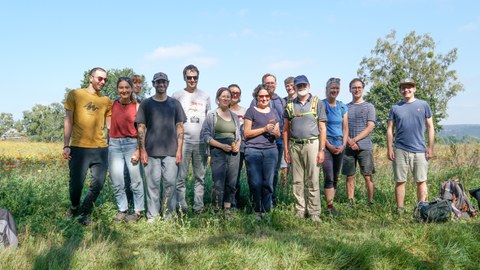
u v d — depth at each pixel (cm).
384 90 4041
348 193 757
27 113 8156
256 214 628
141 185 625
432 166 1124
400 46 6138
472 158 1133
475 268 484
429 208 627
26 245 450
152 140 593
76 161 574
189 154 662
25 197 643
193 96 673
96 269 404
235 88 749
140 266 410
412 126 684
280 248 455
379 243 488
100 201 683
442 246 505
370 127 731
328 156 675
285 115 662
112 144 615
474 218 675
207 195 781
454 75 5866
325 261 444
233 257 434
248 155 639
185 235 536
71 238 502
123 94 611
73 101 575
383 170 1062
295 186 656
